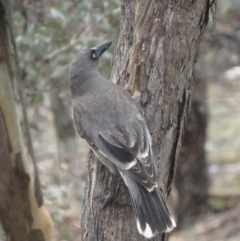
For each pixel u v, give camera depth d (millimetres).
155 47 8148
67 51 15867
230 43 21828
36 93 15312
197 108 18094
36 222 12375
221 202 20594
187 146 18359
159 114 8148
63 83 16719
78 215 16422
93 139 8281
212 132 27156
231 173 23188
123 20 8508
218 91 29906
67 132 19141
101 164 8258
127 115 8164
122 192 8047
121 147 7953
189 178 18766
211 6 8539
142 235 7957
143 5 8180
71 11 15852
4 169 11891
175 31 8141
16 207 12172
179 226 19281
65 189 15883
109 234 8008
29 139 12289
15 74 11805
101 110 8367
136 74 8242
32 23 15844
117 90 8469
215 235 19172
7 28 11477
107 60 16188
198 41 8344
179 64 8172
